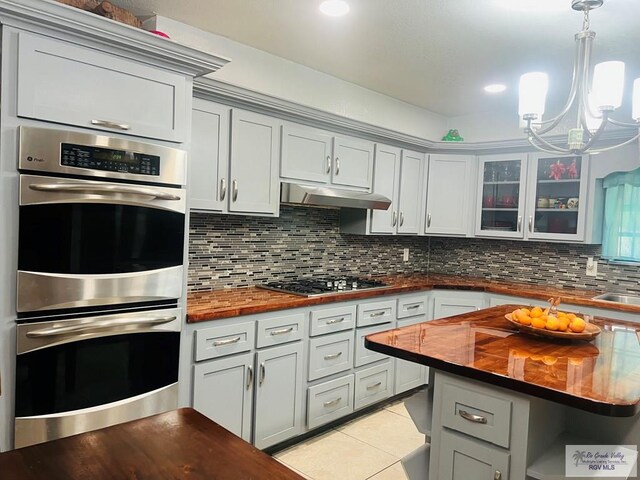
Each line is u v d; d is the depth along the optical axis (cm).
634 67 299
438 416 174
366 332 331
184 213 214
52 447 100
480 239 455
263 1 235
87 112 183
